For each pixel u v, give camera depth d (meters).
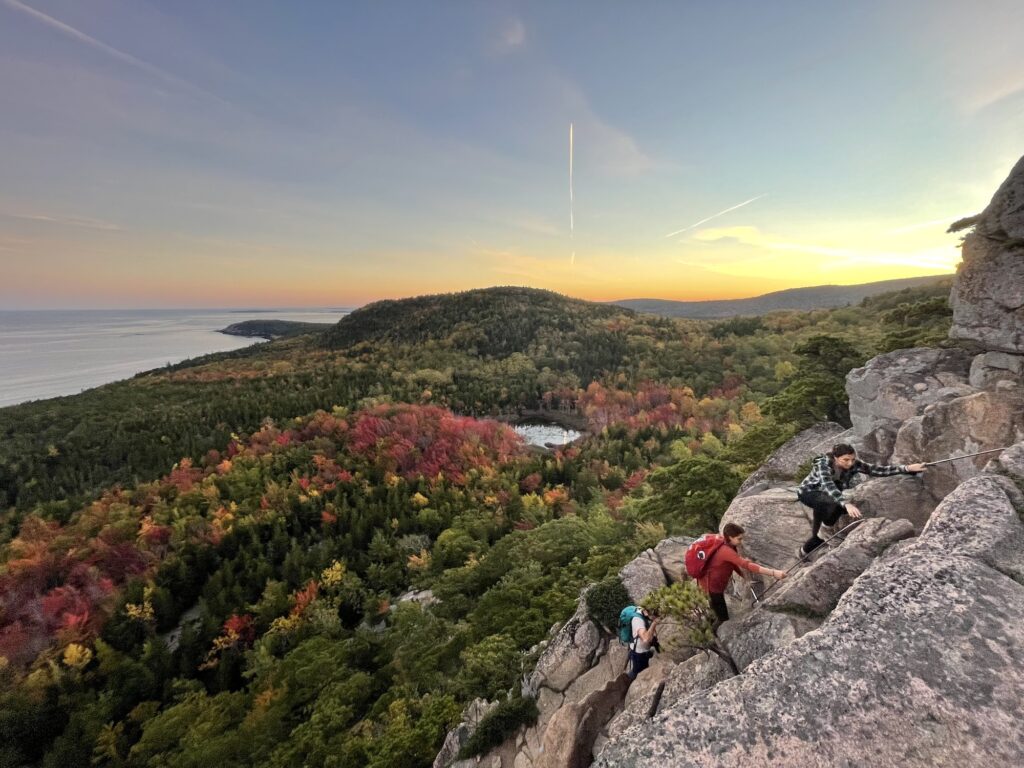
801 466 14.36
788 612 6.76
